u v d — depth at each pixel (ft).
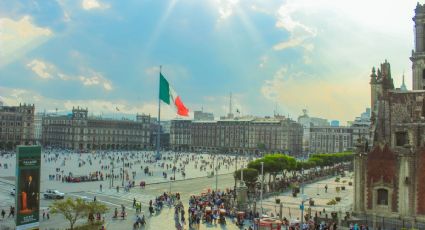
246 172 350.43
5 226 220.84
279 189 387.96
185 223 242.58
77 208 208.85
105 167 590.14
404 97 271.28
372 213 257.34
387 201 255.91
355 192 263.49
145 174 523.29
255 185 366.84
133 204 299.79
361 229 214.48
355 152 265.34
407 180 248.52
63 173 494.59
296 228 215.72
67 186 395.34
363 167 262.47
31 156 166.61
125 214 264.72
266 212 276.62
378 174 257.75
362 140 267.18
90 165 620.90
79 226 211.82
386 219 248.52
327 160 554.46
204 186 425.28
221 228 228.84
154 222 248.32
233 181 474.08
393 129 269.23
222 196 316.81
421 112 259.19
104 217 253.44
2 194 333.62
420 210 246.27
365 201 261.24
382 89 276.41
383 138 268.41
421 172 246.88
